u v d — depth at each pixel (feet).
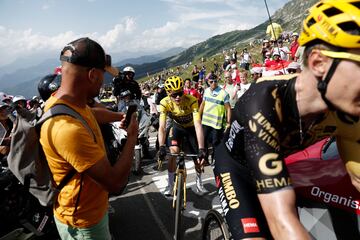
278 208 4.03
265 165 4.28
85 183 6.55
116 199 18.38
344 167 5.48
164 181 20.90
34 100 32.48
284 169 4.28
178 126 15.31
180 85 13.78
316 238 5.25
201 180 18.44
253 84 5.05
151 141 34.01
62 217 6.86
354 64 3.40
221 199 6.56
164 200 17.62
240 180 6.32
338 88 3.58
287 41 42.42
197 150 15.28
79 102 6.48
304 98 4.20
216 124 20.49
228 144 6.28
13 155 6.46
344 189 5.21
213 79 20.39
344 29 3.37
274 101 4.42
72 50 6.15
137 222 15.15
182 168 13.47
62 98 6.35
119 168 6.52
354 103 3.59
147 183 20.77
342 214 5.11
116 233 14.24
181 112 14.61
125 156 6.70
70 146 5.96
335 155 5.77
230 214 6.15
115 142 15.76
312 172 5.67
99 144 6.88
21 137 6.32
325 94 3.74
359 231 4.97
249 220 5.92
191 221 14.69
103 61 6.51
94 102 9.37
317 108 4.16
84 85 6.36
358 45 3.31
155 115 38.06
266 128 4.39
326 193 5.32
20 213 10.88
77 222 6.73
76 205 6.59
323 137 4.96
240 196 6.17
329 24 3.49
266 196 4.20
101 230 7.07
